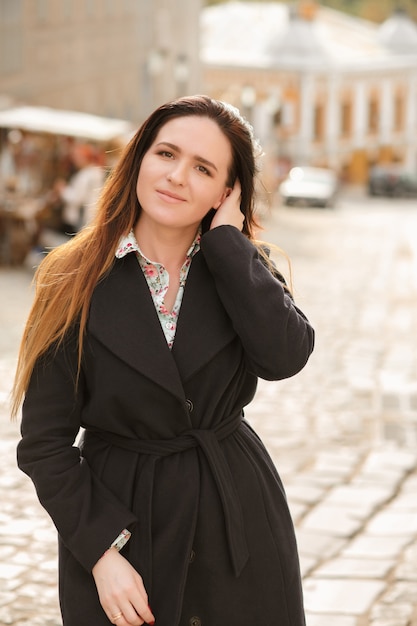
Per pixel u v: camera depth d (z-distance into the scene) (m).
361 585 4.46
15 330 10.42
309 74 54.03
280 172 41.03
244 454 2.47
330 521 5.28
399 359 9.94
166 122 2.39
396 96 58.81
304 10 55.12
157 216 2.37
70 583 2.42
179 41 33.12
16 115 16.02
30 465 2.34
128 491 2.37
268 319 2.35
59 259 2.41
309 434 7.05
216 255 2.38
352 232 28.09
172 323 2.41
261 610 2.46
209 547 2.39
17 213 14.88
